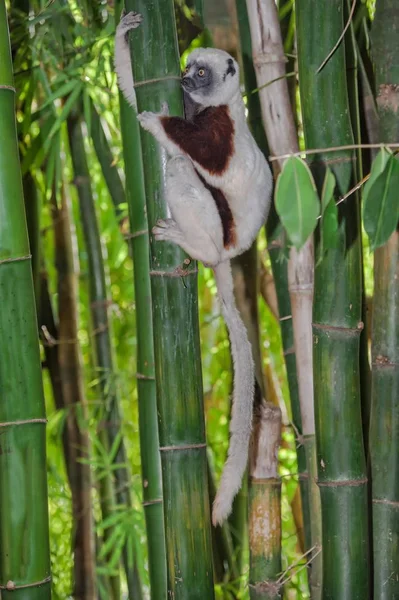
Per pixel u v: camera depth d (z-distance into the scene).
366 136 3.26
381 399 2.96
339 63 2.79
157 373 2.84
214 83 3.55
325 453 2.84
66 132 4.65
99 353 4.44
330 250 2.80
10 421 2.78
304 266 3.25
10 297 2.77
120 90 3.30
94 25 3.87
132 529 4.11
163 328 2.81
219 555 4.03
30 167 3.96
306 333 3.25
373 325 2.98
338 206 2.78
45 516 2.83
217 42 3.97
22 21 3.76
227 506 2.95
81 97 4.28
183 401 2.81
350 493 2.81
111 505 4.36
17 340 2.77
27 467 2.78
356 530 2.82
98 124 4.18
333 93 2.78
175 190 3.15
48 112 4.04
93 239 4.38
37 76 3.93
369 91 3.25
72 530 4.29
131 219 3.35
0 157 2.76
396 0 2.98
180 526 2.83
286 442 4.90
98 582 4.41
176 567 2.84
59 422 4.32
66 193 4.46
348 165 2.79
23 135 4.06
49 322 4.42
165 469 2.84
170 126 2.85
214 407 5.02
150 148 2.87
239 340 3.25
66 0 3.77
